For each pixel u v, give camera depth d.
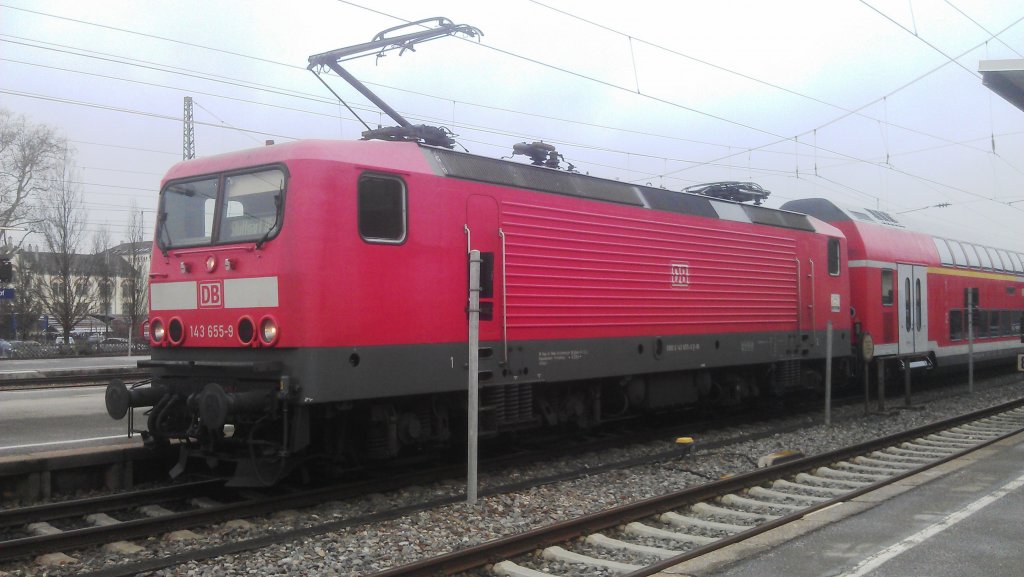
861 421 14.38
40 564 6.20
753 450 11.57
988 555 6.08
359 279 7.97
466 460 10.67
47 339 42.12
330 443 8.50
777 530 6.90
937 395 19.00
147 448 8.91
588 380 11.38
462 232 9.06
